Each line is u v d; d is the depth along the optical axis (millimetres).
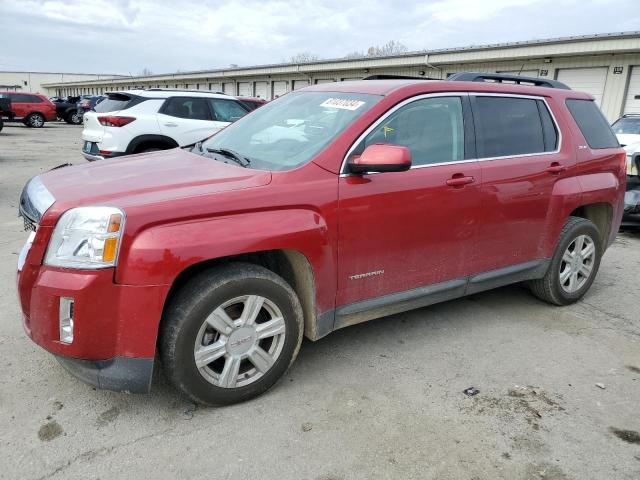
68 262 2441
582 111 4543
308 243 2889
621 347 3820
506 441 2693
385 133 3262
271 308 2910
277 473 2412
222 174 3006
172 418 2781
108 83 65562
